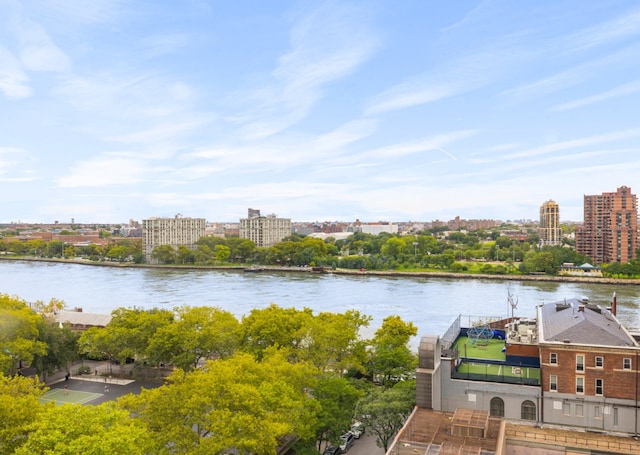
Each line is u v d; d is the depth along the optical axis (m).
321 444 84.00
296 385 78.56
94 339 119.50
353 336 108.12
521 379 73.94
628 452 63.69
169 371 124.38
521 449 67.06
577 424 70.44
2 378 70.94
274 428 62.41
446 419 71.44
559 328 76.06
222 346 110.75
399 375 100.81
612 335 71.56
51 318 146.00
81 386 112.19
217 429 60.69
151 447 58.81
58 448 48.34
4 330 105.88
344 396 80.50
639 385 68.38
